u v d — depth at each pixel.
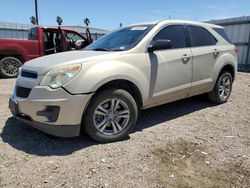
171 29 4.69
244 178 2.99
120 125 3.91
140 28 4.56
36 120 3.49
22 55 9.91
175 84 4.61
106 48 4.40
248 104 6.02
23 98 3.59
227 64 5.70
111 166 3.18
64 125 3.43
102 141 3.78
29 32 11.13
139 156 3.43
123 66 3.81
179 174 3.05
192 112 5.33
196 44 5.09
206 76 5.25
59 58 3.82
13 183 2.82
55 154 3.45
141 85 4.02
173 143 3.85
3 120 4.65
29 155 3.41
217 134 4.23
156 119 4.89
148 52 4.20
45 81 3.43
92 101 3.58
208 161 3.35
